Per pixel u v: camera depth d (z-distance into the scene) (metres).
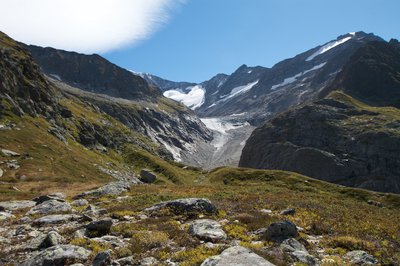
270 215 27.48
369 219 31.09
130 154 170.38
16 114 110.00
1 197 46.62
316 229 24.77
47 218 26.53
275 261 16.55
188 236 20.94
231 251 16.11
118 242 20.33
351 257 19.47
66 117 154.38
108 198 40.75
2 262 17.91
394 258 20.48
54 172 82.44
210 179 121.50
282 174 108.50
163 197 37.25
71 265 16.50
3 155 81.44
